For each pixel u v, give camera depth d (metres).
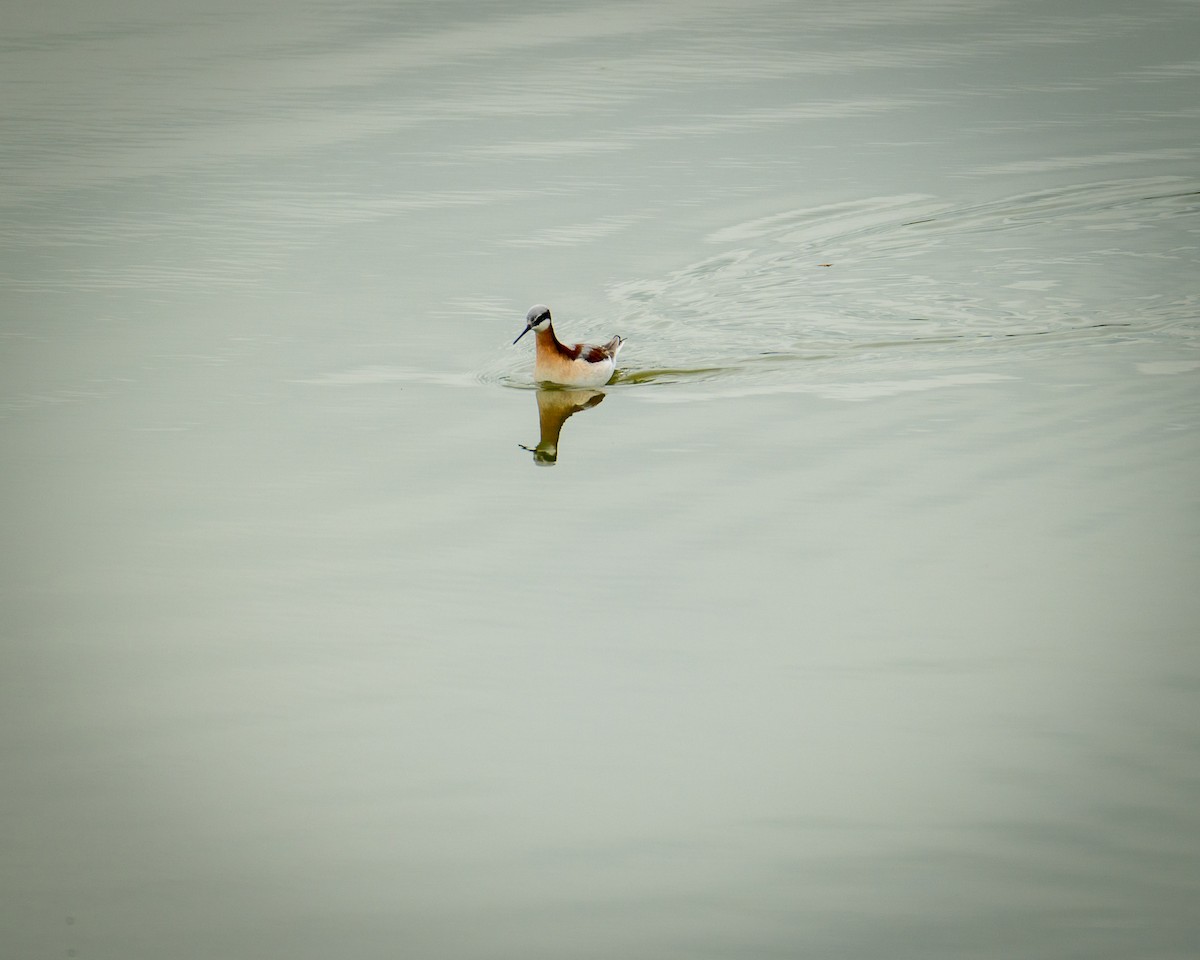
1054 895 10.61
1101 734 12.46
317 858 11.19
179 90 35.53
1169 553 15.34
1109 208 26.89
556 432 19.06
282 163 30.23
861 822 11.49
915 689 13.23
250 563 15.73
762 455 18.16
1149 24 41.22
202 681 13.54
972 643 13.90
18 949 10.20
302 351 21.64
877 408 19.36
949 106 33.44
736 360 21.25
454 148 31.05
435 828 11.51
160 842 11.34
